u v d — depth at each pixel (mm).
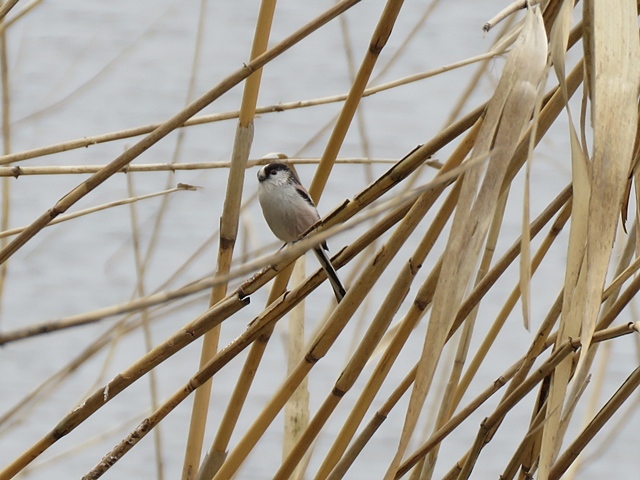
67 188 15320
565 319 4383
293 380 5605
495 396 12977
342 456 5660
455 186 4980
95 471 5562
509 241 14789
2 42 7297
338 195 15375
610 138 3760
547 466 4406
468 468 5453
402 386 5547
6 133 7336
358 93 5676
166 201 7715
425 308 5293
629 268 4750
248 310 14758
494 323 6176
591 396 6840
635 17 3936
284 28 19750
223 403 13133
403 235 5094
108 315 3094
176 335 5312
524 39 4191
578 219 4223
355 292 5262
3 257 5191
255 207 14883
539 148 8531
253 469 11586
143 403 12906
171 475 11984
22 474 7980
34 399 8055
